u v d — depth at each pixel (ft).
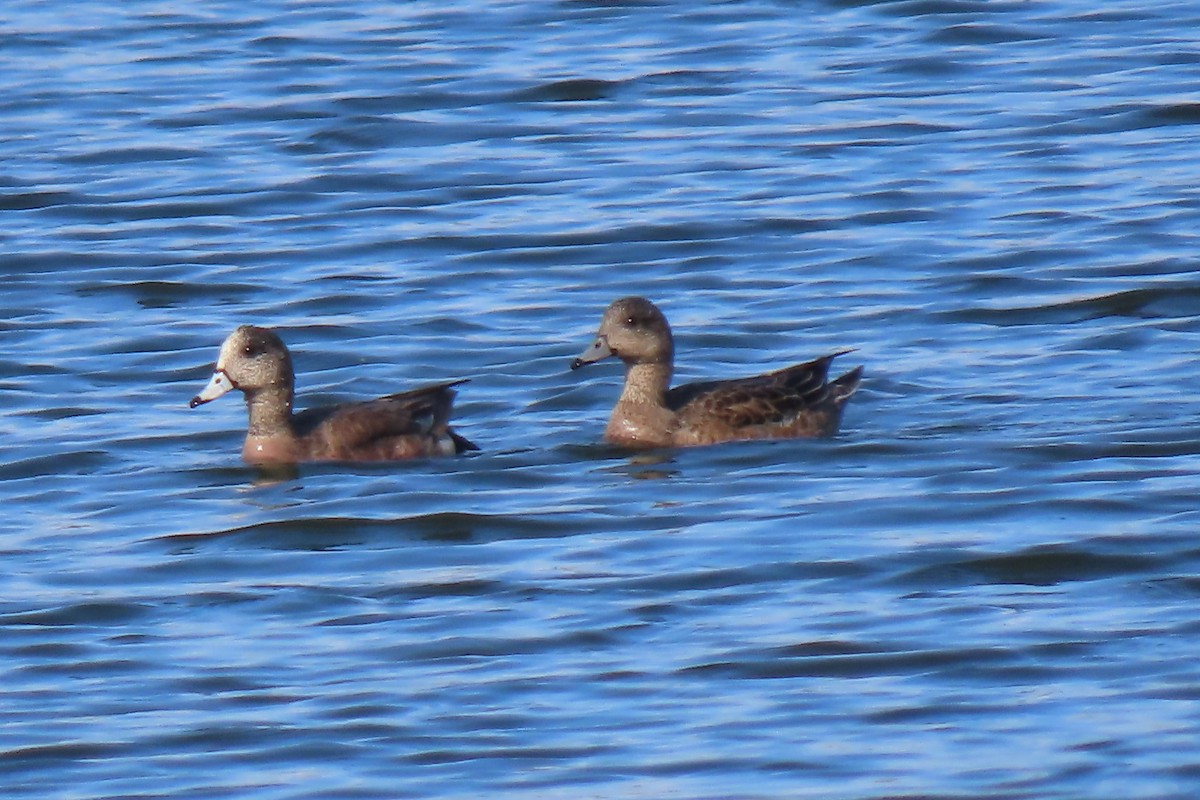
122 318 72.74
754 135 91.61
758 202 83.20
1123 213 79.82
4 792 38.86
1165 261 74.49
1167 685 42.01
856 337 69.21
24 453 59.98
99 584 49.65
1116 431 58.49
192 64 103.45
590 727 41.06
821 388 60.80
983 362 65.98
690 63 101.91
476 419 63.21
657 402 59.98
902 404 62.23
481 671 43.83
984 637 44.68
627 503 54.60
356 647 45.34
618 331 59.62
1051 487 54.13
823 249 78.02
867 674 43.14
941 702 41.68
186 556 51.42
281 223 82.99
